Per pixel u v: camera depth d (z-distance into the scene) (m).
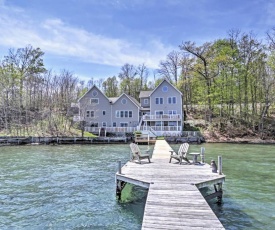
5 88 37.38
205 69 39.72
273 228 6.15
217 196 8.20
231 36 38.66
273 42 32.28
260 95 37.31
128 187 10.12
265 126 35.03
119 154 20.61
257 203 8.04
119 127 36.75
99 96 40.66
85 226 6.22
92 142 30.84
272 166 14.65
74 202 8.04
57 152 21.98
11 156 19.11
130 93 61.56
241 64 37.03
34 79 44.28
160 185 7.33
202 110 46.59
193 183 7.54
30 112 37.34
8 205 7.70
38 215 6.91
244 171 13.12
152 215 5.00
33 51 45.47
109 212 7.21
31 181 10.82
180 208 5.42
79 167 14.39
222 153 20.89
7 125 33.50
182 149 11.78
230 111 39.44
